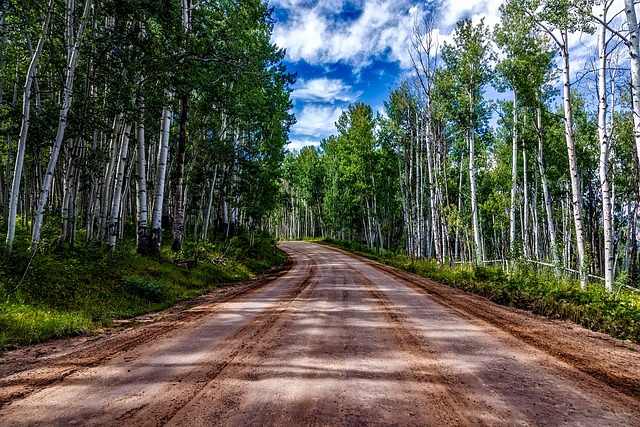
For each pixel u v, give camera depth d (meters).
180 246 16.48
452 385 3.68
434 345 5.18
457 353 4.80
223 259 18.83
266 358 4.55
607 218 11.15
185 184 22.55
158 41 11.88
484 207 23.77
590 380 3.87
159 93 12.30
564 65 12.63
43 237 11.14
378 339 5.50
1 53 11.73
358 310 7.96
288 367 4.21
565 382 3.80
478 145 27.36
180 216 16.58
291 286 12.86
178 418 2.93
